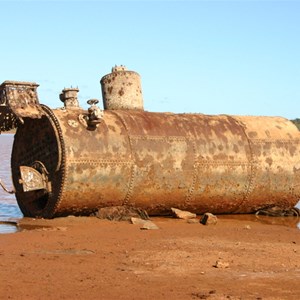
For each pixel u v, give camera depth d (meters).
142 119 17.41
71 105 19.48
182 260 9.70
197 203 17.72
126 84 19.45
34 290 7.35
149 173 16.45
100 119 15.80
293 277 8.46
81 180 15.43
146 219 16.16
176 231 13.64
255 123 19.48
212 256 10.14
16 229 14.38
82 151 15.48
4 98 16.41
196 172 17.28
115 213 15.93
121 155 16.05
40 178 15.92
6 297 6.96
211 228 14.56
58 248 10.72
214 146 17.80
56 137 15.50
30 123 17.11
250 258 10.03
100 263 9.31
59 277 8.16
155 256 10.03
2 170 41.34
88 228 13.79
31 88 16.62
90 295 7.14
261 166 18.41
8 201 24.61
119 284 7.80
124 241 11.77
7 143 93.94
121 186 16.09
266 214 18.97
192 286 7.75
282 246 11.59
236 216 18.62
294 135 19.64
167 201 17.09
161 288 7.59
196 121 18.38
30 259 9.52
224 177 17.78
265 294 7.34
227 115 19.64
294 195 19.12
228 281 8.12
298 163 19.08
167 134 17.27
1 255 9.87
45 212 16.34
